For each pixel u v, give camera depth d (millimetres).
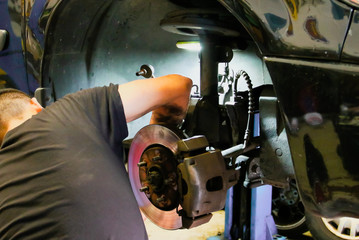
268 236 2002
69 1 1672
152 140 1269
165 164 1234
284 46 990
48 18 1729
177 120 1323
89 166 1015
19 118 1188
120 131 1136
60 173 997
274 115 1308
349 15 884
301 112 979
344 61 904
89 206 977
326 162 956
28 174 1016
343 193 945
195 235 2342
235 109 1479
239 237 2072
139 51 2105
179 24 1536
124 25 1969
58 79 1857
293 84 985
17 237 985
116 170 1060
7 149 1074
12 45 1992
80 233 962
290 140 1016
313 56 947
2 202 1024
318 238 1929
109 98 1138
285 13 973
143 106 1183
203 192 1139
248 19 1047
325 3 912
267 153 1340
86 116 1104
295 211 2223
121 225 995
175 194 1207
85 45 1923
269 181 1354
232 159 1384
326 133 943
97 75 2014
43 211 976
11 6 1940
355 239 1797
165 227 1281
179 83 1253
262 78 1856
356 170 913
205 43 1601
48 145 1031
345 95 902
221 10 1524
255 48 1733
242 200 2004
